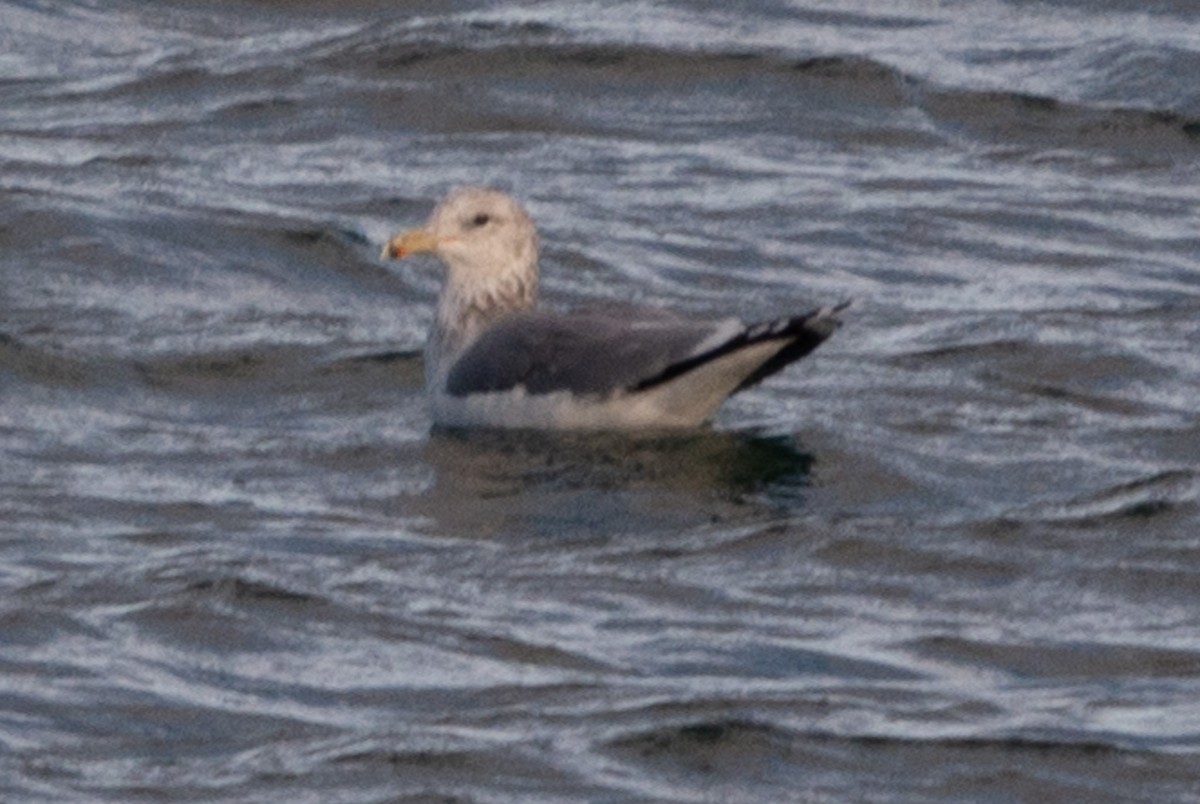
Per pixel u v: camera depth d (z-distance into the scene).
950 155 22.92
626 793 11.47
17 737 11.91
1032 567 14.23
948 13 26.11
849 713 12.27
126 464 15.95
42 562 14.11
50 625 13.19
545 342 16.34
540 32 24.84
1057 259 20.81
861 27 25.64
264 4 26.55
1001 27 25.66
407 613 13.48
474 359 16.61
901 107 23.72
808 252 20.80
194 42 25.55
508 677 12.70
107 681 12.55
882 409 16.97
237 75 24.27
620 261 20.45
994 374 17.75
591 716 12.20
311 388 17.61
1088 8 26.11
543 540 14.70
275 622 13.33
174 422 16.86
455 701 12.41
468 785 11.51
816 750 11.90
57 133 22.88
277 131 23.19
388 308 19.45
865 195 22.00
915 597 13.84
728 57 24.34
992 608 13.70
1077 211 21.73
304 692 12.52
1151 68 24.09
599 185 22.11
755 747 11.90
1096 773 11.73
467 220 17.11
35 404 17.00
